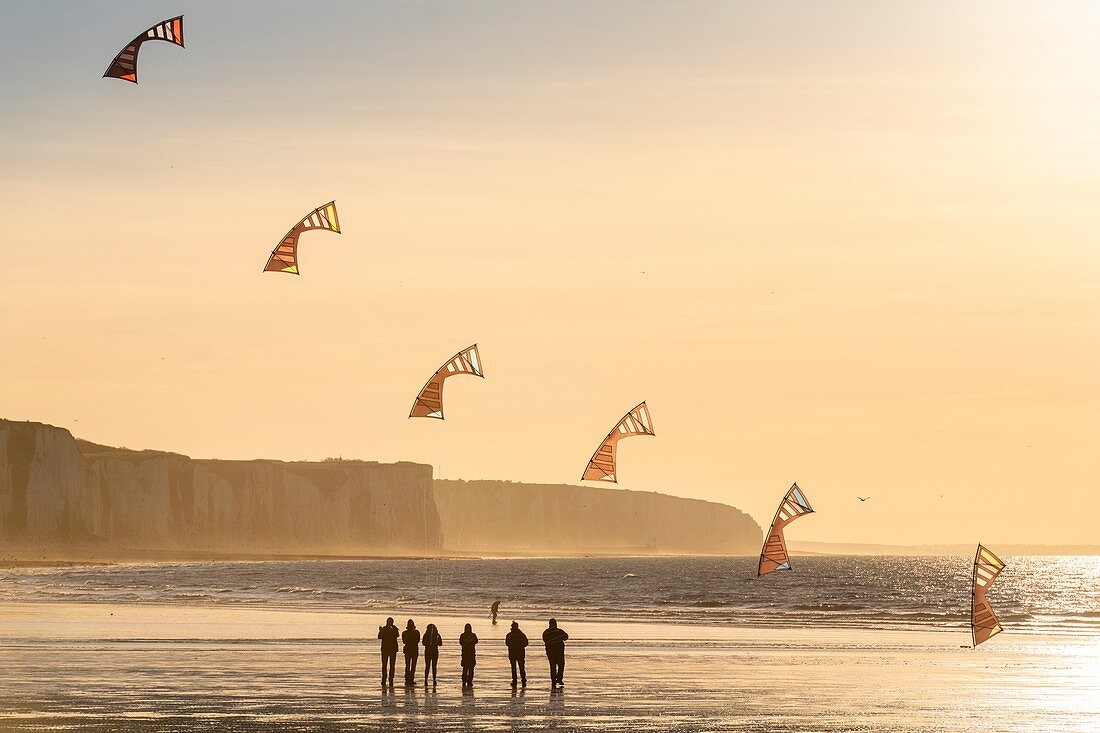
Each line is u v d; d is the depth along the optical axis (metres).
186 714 78.75
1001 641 150.75
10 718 77.00
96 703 83.25
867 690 95.00
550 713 80.88
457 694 89.81
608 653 126.75
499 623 179.12
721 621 192.00
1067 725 78.19
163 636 137.88
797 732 74.88
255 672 101.75
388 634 91.88
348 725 75.06
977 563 98.38
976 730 76.12
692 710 83.12
